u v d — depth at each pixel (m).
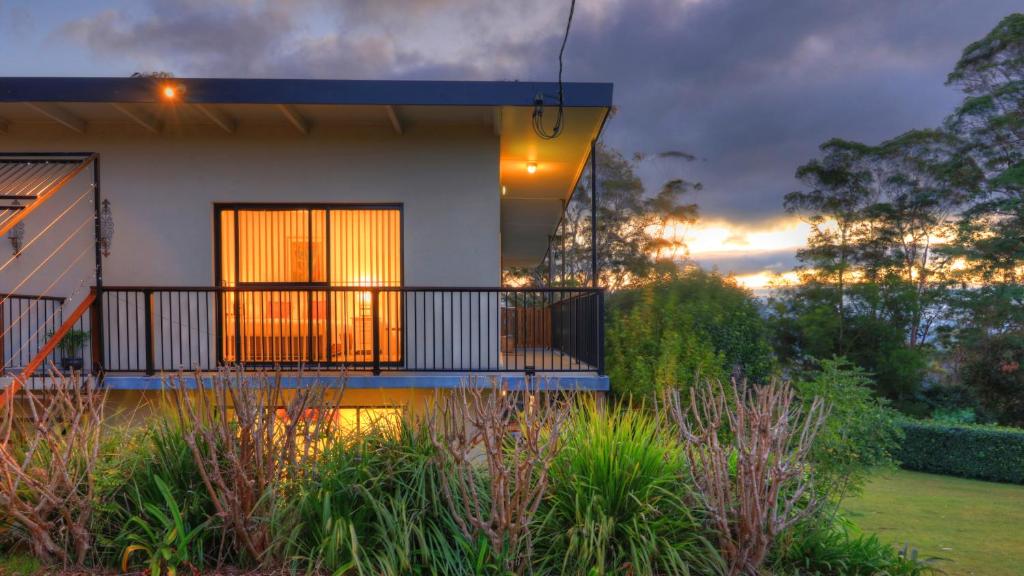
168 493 3.10
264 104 6.44
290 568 3.01
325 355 7.71
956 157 26.58
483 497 3.25
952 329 23.16
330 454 3.46
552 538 3.20
